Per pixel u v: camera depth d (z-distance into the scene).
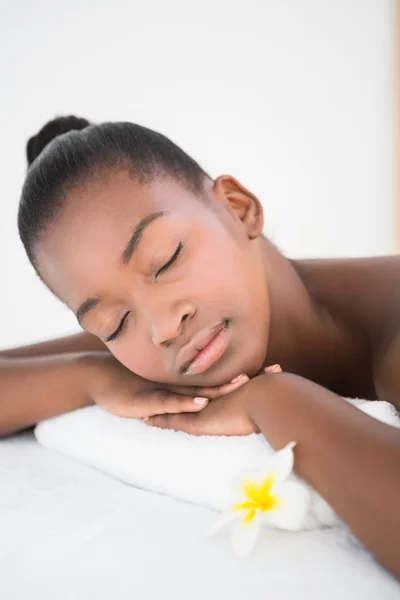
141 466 0.73
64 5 2.21
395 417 0.66
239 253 0.81
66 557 0.55
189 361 0.77
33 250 0.84
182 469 0.68
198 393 0.79
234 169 2.40
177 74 2.34
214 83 2.37
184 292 0.75
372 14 2.44
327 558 0.51
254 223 0.87
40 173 0.82
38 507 0.67
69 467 0.81
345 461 0.52
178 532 0.58
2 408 0.96
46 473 0.79
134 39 2.29
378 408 0.67
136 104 2.30
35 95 2.19
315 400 0.59
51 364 0.96
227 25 2.37
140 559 0.53
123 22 2.28
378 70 2.46
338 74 2.44
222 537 0.56
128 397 0.84
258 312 0.80
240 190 0.89
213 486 0.65
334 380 0.95
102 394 0.88
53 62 2.21
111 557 0.54
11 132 2.16
